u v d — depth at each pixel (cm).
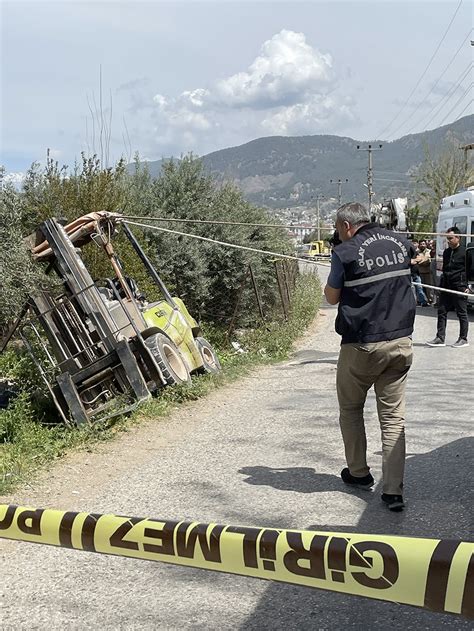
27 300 867
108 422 809
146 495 557
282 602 377
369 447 662
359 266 498
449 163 4603
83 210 1320
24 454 703
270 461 636
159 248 1619
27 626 363
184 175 1756
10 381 1029
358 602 372
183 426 800
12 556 453
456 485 539
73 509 531
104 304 888
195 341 1123
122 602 384
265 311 1909
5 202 852
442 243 2108
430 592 217
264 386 1045
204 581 405
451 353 1266
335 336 1647
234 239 1742
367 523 475
